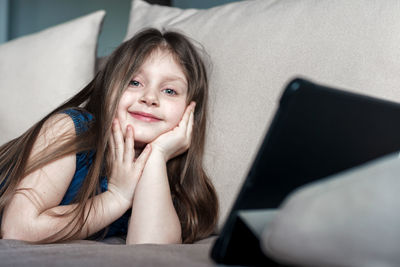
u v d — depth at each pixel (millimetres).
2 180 902
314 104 402
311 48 870
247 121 921
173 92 1012
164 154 977
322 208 331
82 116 961
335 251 323
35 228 784
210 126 993
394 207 310
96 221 871
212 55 1029
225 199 925
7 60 1388
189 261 492
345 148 429
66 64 1296
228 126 950
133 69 989
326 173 433
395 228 307
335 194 332
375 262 313
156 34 1057
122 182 920
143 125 972
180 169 1041
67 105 1051
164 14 1290
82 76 1306
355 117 422
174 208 984
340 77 818
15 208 793
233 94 961
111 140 971
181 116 1010
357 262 318
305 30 894
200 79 1029
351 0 861
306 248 334
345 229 317
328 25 867
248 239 416
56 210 827
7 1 2547
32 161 837
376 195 316
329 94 403
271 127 401
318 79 842
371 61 796
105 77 1031
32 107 1292
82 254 529
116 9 2496
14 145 996
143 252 545
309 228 331
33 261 492
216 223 942
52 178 833
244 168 902
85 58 1317
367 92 786
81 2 2562
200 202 978
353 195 323
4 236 789
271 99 896
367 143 436
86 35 1323
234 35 1010
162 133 992
